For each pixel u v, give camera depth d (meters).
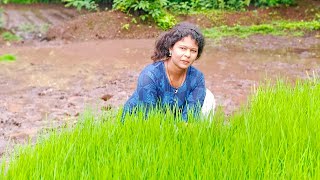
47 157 3.70
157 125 4.08
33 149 4.13
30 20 16.95
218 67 10.20
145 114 4.61
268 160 3.49
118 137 4.07
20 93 8.27
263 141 3.84
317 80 6.31
